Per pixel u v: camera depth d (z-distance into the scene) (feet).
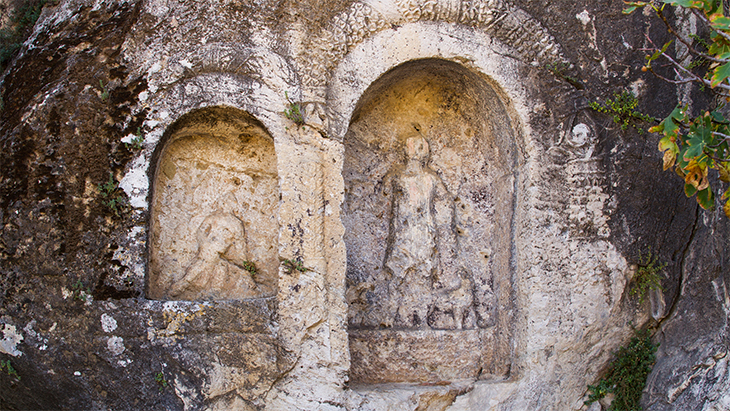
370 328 13.35
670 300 13.26
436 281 13.78
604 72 13.23
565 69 13.02
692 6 9.53
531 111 12.84
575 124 13.03
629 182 13.16
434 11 12.41
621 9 13.41
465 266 13.96
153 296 11.58
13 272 11.01
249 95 11.62
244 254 12.41
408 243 13.62
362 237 13.73
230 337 11.23
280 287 11.43
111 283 10.98
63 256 10.95
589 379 13.23
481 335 13.64
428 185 13.79
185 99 11.42
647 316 13.35
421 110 14.19
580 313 12.85
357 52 12.21
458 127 14.23
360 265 13.61
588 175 13.00
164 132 11.38
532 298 12.64
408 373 13.28
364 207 13.85
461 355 13.51
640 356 13.38
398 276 13.60
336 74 12.10
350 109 12.13
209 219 12.30
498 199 13.79
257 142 12.64
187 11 11.68
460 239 14.07
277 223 12.66
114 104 11.30
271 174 12.75
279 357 11.34
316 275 11.59
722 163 10.14
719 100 13.33
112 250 11.04
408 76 13.37
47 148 11.16
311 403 11.39
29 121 11.30
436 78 13.62
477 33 12.67
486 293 13.91
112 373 10.92
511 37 12.82
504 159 13.56
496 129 13.64
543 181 12.82
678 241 13.33
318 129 11.86
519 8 12.83
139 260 11.09
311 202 11.69
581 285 12.87
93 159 11.14
